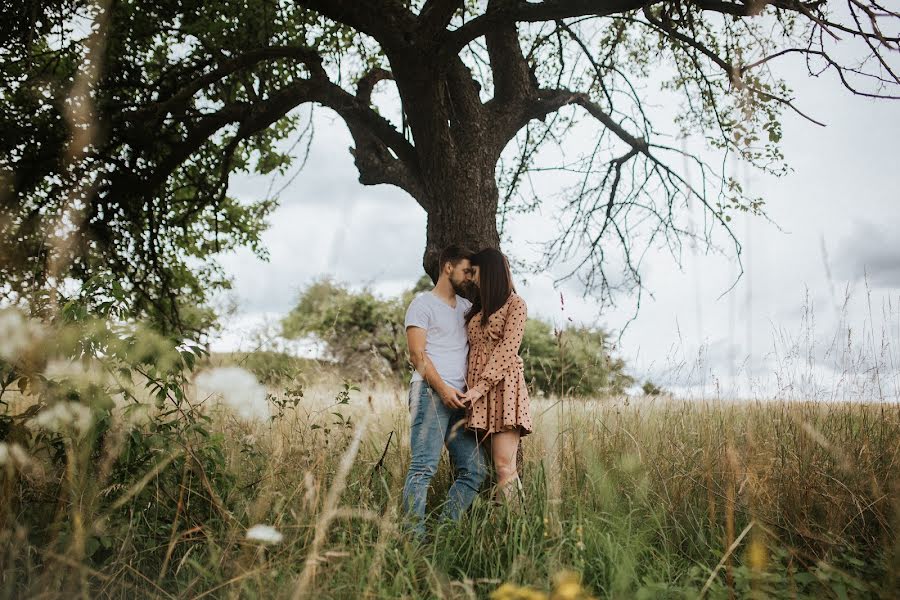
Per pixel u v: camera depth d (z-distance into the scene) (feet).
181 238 29.35
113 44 20.86
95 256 20.31
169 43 23.79
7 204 18.16
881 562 10.11
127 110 19.42
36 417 9.41
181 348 10.83
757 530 10.54
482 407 13.01
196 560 9.82
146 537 10.32
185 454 10.62
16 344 9.30
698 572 9.99
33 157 19.10
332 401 15.97
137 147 20.35
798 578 9.43
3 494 9.01
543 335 47.50
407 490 12.38
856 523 11.66
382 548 9.04
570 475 12.79
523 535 10.15
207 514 10.88
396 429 14.74
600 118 22.97
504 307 13.51
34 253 17.13
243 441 12.81
